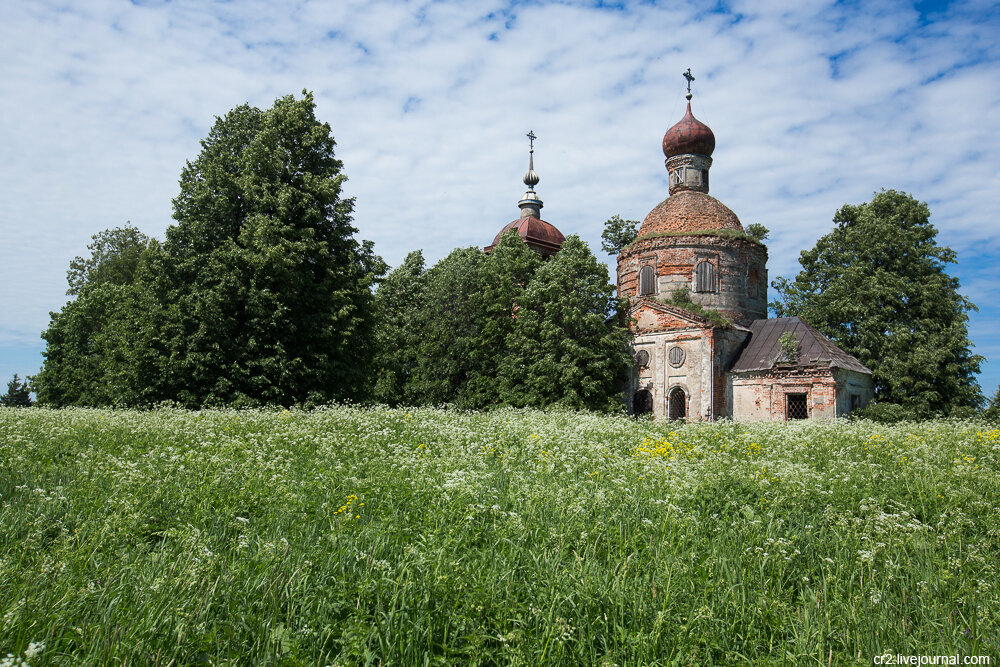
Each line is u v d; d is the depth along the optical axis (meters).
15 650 4.27
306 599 5.34
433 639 5.00
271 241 30.66
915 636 5.54
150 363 30.20
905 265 45.22
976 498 9.76
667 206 46.41
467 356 46.69
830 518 8.45
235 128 34.62
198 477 9.25
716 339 39.12
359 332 33.91
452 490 8.01
